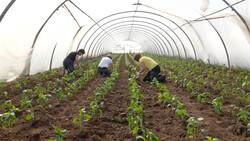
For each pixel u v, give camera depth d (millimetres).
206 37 13242
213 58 14008
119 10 13172
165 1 9984
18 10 7121
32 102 6113
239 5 7930
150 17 15930
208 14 10133
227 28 10688
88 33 16969
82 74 10781
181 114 4734
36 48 9969
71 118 4926
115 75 9414
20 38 8188
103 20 15234
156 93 7191
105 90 6199
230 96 6508
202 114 5082
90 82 9570
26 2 7004
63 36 12281
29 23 8141
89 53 21906
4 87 7895
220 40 12000
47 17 8898
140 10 13531
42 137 3969
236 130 4082
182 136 3984
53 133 4156
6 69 8281
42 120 4684
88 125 4504
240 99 6121
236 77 7781
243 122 4473
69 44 14148
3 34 7383
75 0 9180
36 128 4414
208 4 8820
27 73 9703
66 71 10969
